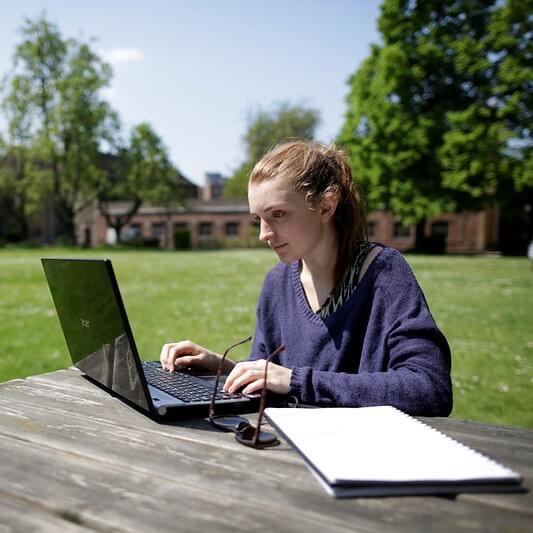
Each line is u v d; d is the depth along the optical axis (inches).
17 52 1412.4
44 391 60.5
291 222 63.3
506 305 345.4
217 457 41.4
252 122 1983.3
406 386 54.3
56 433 46.8
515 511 33.1
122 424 49.4
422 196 1038.4
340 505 33.6
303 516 32.2
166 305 339.9
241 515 32.3
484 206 1079.0
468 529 30.9
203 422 50.3
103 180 1530.5
